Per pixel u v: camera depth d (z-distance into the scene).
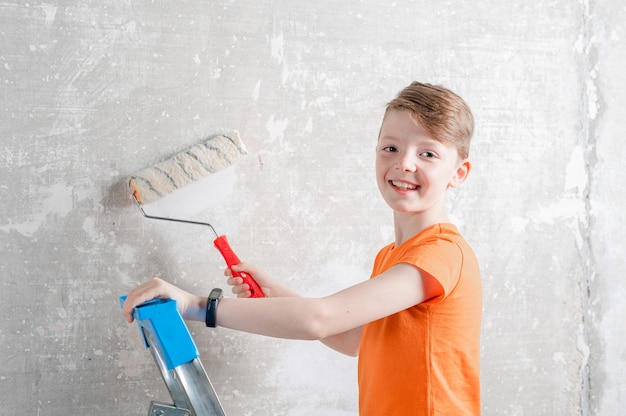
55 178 1.32
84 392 1.36
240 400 1.45
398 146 1.15
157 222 1.38
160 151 1.37
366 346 1.21
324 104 1.46
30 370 1.33
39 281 1.33
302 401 1.49
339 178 1.48
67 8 1.31
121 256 1.36
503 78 1.58
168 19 1.36
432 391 1.10
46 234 1.32
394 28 1.50
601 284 1.66
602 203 1.66
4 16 1.29
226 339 1.44
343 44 1.47
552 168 1.62
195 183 1.38
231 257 1.31
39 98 1.31
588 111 1.64
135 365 1.39
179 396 1.05
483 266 1.58
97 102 1.34
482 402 1.59
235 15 1.40
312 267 1.47
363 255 1.51
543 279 1.62
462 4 1.54
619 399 1.69
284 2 1.43
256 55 1.42
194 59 1.38
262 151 1.43
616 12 1.65
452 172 1.17
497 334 1.59
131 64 1.35
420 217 1.18
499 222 1.58
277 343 1.47
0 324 1.31
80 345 1.35
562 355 1.64
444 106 1.13
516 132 1.59
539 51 1.60
